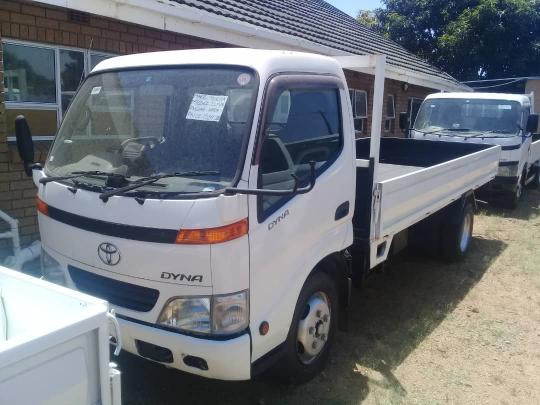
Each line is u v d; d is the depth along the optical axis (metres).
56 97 5.96
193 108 3.32
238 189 2.88
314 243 3.61
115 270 3.14
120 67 3.76
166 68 3.55
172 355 3.08
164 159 3.24
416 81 13.64
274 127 3.26
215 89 3.31
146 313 3.09
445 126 10.56
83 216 3.23
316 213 3.59
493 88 23.25
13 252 5.36
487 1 23.00
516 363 4.50
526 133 10.66
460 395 3.98
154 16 6.23
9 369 1.75
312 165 3.02
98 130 3.63
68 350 1.94
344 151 3.93
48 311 2.33
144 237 2.99
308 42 8.70
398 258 7.07
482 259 7.30
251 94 3.17
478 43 23.72
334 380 4.03
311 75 3.64
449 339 4.88
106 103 3.67
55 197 3.43
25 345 1.78
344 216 3.93
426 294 5.94
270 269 3.21
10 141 5.62
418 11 25.58
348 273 4.14
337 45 10.38
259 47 7.98
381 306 5.55
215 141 3.16
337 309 4.12
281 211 3.26
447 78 17.31
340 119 3.92
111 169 3.39
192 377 3.97
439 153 7.93
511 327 5.18
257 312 3.14
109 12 5.72
